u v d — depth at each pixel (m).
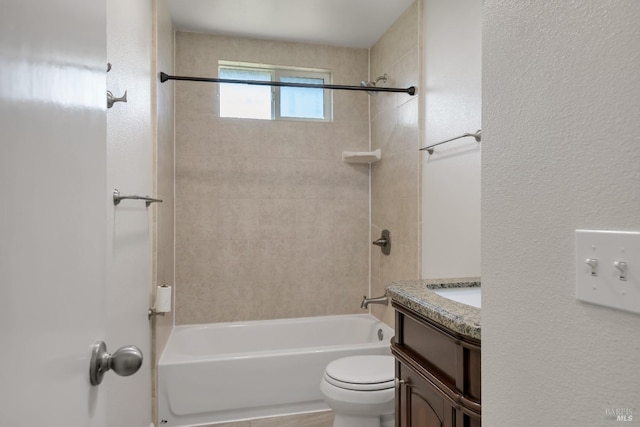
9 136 0.40
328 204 3.15
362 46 3.15
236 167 2.98
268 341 2.96
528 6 0.61
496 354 0.68
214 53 2.92
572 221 0.52
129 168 1.59
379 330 2.84
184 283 2.89
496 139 0.68
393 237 2.75
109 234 1.31
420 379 1.21
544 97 0.57
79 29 0.60
